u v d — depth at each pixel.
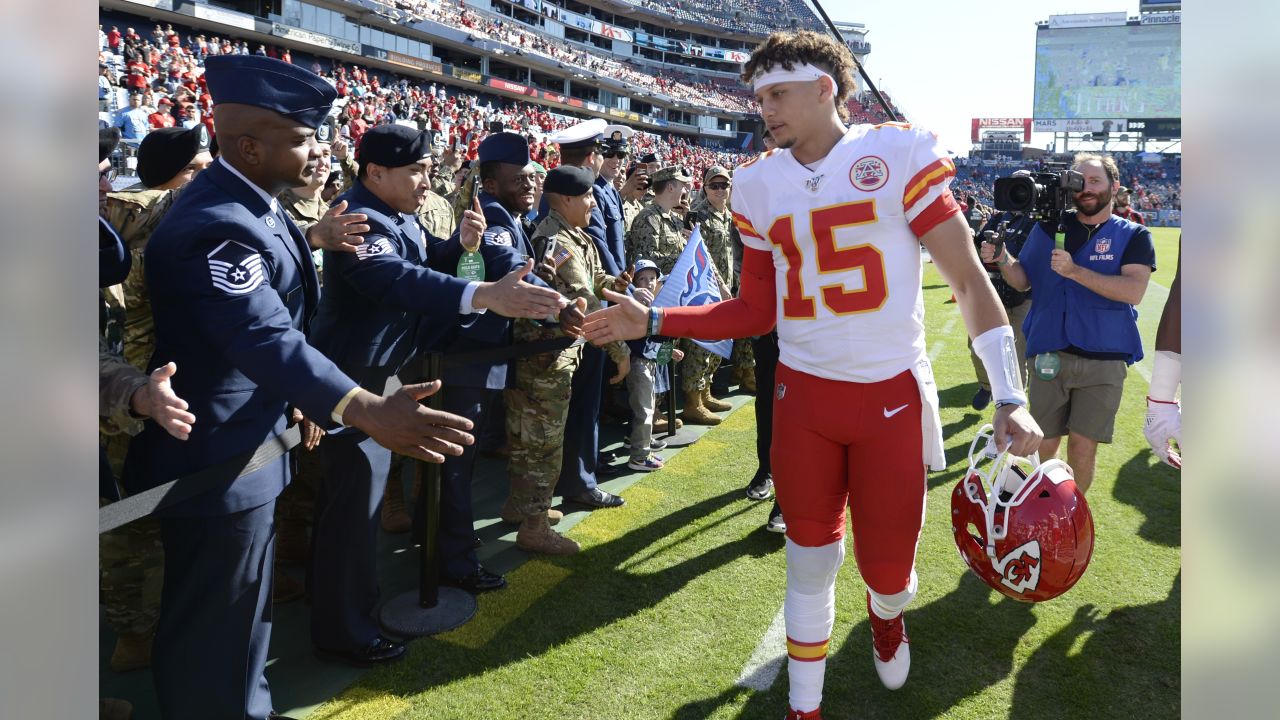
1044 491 1.87
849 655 2.65
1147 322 10.27
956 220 1.94
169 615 1.93
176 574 1.92
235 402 1.91
